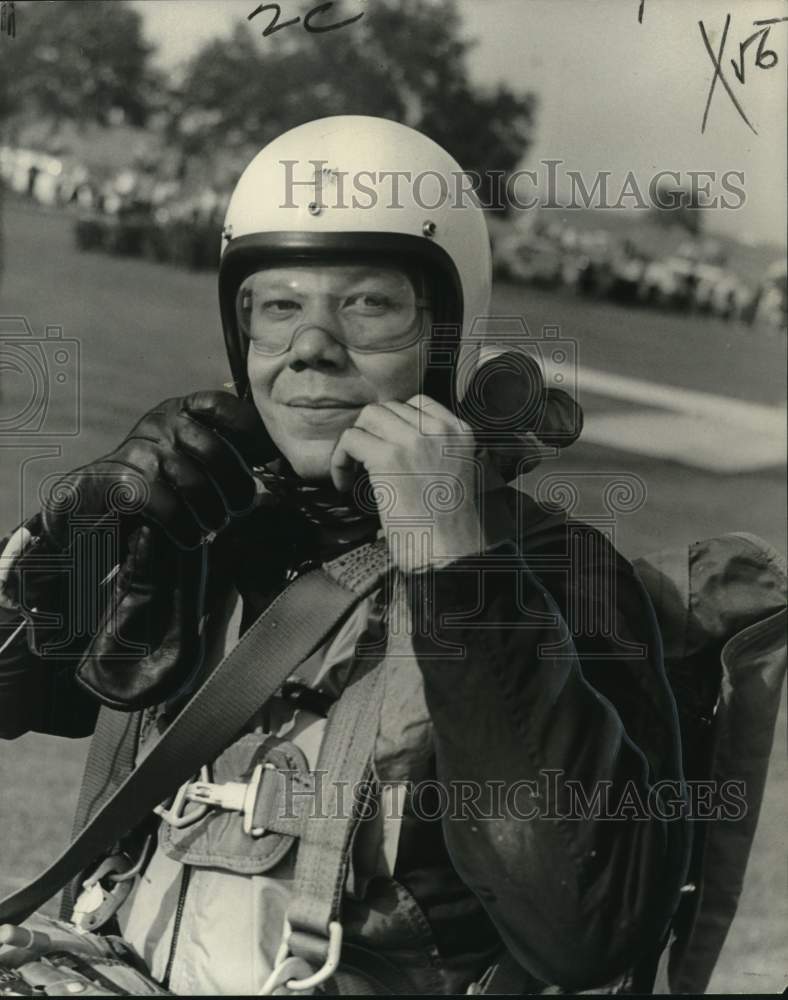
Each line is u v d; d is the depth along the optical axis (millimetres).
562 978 1436
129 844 1578
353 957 1430
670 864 1443
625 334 8914
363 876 1432
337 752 1425
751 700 1588
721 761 1598
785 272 9641
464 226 1569
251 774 1465
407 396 1538
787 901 2305
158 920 1503
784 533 5465
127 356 5953
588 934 1391
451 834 1385
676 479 6230
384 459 1399
